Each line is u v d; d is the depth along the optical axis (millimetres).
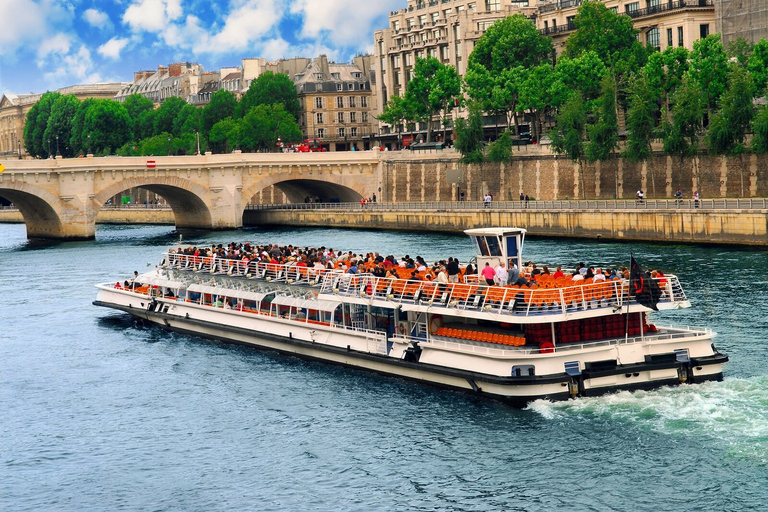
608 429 36906
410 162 134250
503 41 137000
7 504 34844
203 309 56031
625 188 106312
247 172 132500
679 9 127625
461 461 35750
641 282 39469
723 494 32500
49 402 45594
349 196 140125
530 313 38781
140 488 35656
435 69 142875
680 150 97875
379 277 45438
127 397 45562
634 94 101375
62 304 69312
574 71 120188
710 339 40406
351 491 34250
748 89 92562
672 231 85750
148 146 185625
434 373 41969
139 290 62688
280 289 51875
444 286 42469
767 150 90188
